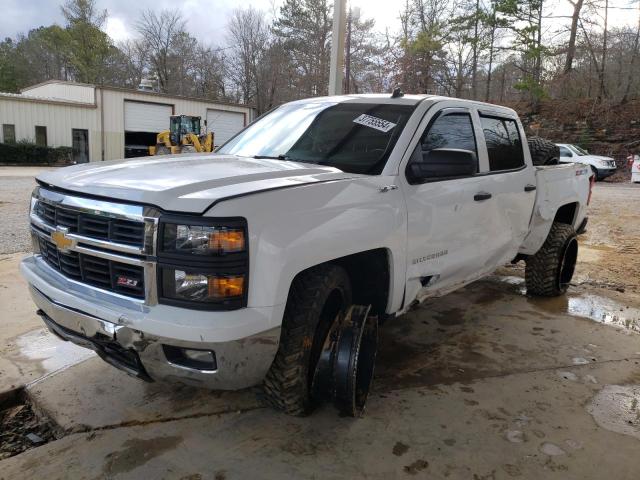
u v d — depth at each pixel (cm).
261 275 242
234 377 250
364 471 269
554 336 459
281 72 4775
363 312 303
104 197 255
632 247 860
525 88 3438
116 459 276
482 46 3425
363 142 354
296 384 279
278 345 256
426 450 288
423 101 379
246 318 237
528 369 393
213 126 3850
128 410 321
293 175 291
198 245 232
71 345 406
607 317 511
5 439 302
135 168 299
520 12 3328
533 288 563
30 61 7094
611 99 3466
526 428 312
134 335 243
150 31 5572
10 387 342
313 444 291
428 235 351
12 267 610
